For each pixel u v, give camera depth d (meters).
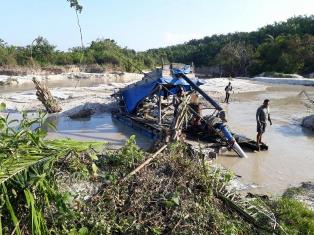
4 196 4.76
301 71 63.91
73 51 80.25
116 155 7.15
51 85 46.62
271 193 9.73
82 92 31.56
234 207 6.63
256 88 39.25
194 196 6.44
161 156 7.16
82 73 65.94
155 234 5.78
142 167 6.75
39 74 62.59
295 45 65.44
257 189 10.03
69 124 17.98
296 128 18.20
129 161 6.98
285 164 12.37
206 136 14.06
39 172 5.05
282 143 15.23
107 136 15.50
